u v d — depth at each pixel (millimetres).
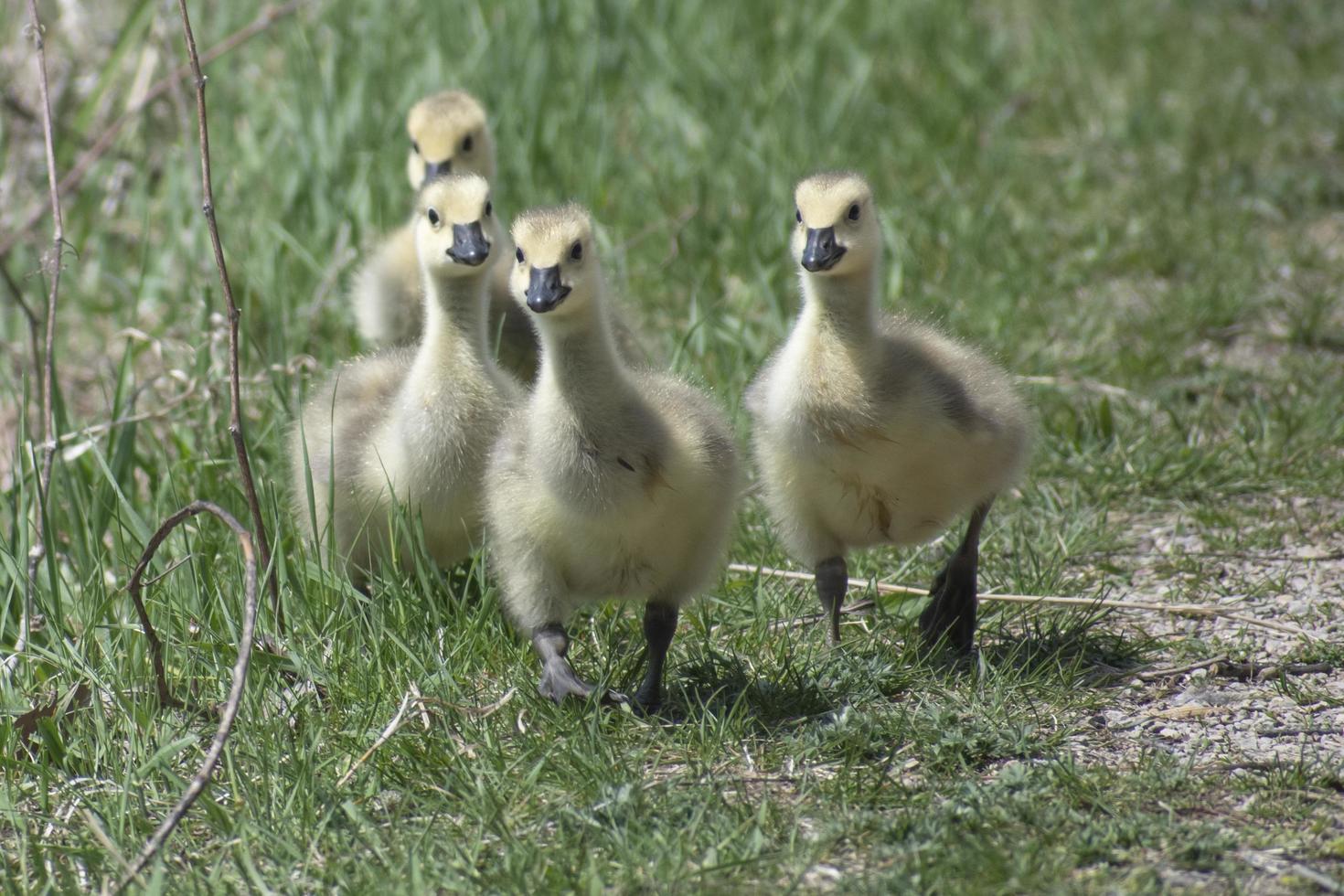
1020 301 16938
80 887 7781
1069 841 7586
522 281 9102
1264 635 10406
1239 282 17125
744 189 19016
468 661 9852
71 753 9039
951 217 18688
